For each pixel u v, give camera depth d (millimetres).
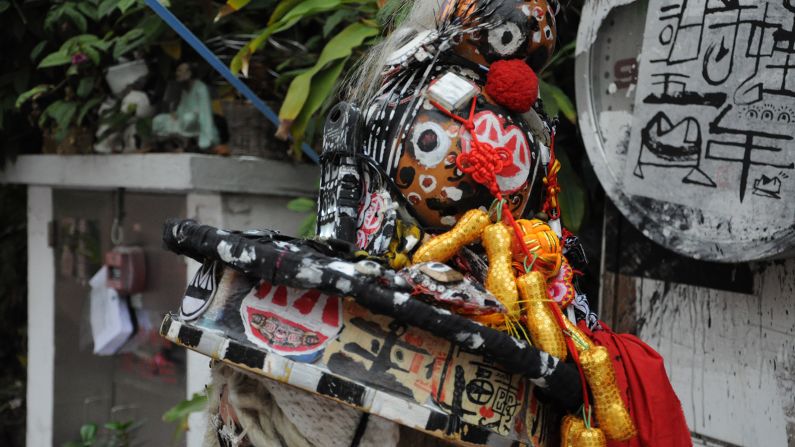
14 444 3459
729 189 1334
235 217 2334
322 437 949
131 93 2529
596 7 1578
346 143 1045
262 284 938
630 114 1532
